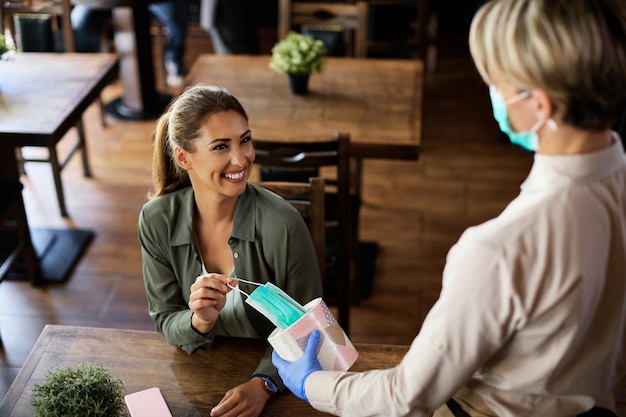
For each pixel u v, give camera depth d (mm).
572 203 958
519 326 983
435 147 4297
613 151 981
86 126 4457
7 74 3209
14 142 2758
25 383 1589
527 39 883
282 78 3293
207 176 1541
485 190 3934
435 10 5156
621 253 1009
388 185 3949
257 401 1540
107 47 4633
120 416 1503
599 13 861
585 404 1089
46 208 3678
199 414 1524
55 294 3135
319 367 1258
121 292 3166
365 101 3090
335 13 3725
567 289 954
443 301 1009
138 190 3865
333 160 2342
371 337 2986
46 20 3701
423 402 1063
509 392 1098
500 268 964
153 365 1639
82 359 1653
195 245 1682
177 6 4738
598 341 1053
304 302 1739
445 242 3539
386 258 3424
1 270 2955
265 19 5746
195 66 3381
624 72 876
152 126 4477
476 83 5047
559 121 932
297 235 1674
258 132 2811
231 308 1732
